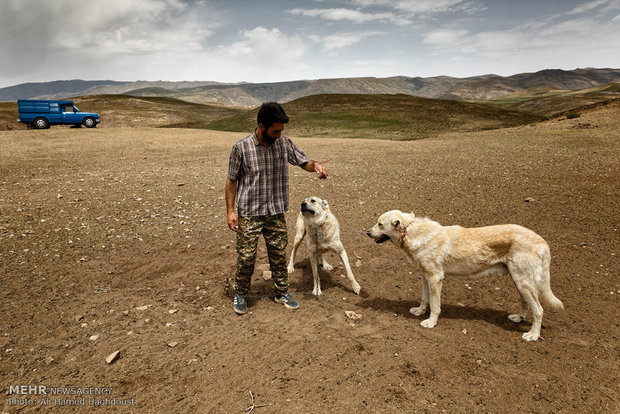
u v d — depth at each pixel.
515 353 3.59
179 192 10.17
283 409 2.91
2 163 14.51
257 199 4.03
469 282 5.27
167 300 4.70
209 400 3.02
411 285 5.24
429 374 3.29
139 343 3.77
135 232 7.04
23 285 4.84
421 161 15.23
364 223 7.82
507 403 2.94
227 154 18.25
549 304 3.80
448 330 4.05
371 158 16.52
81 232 6.89
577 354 3.55
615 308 4.36
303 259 6.32
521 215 7.93
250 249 4.13
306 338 3.88
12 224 7.12
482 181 11.14
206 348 3.71
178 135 26.56
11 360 3.44
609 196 8.82
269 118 3.67
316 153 18.62
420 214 8.28
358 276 5.55
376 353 3.61
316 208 4.54
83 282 5.05
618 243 6.21
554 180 10.72
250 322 4.21
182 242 6.65
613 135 18.86
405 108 53.41
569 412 2.84
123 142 22.12
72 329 3.97
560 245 6.32
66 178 11.91
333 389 3.12
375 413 2.85
